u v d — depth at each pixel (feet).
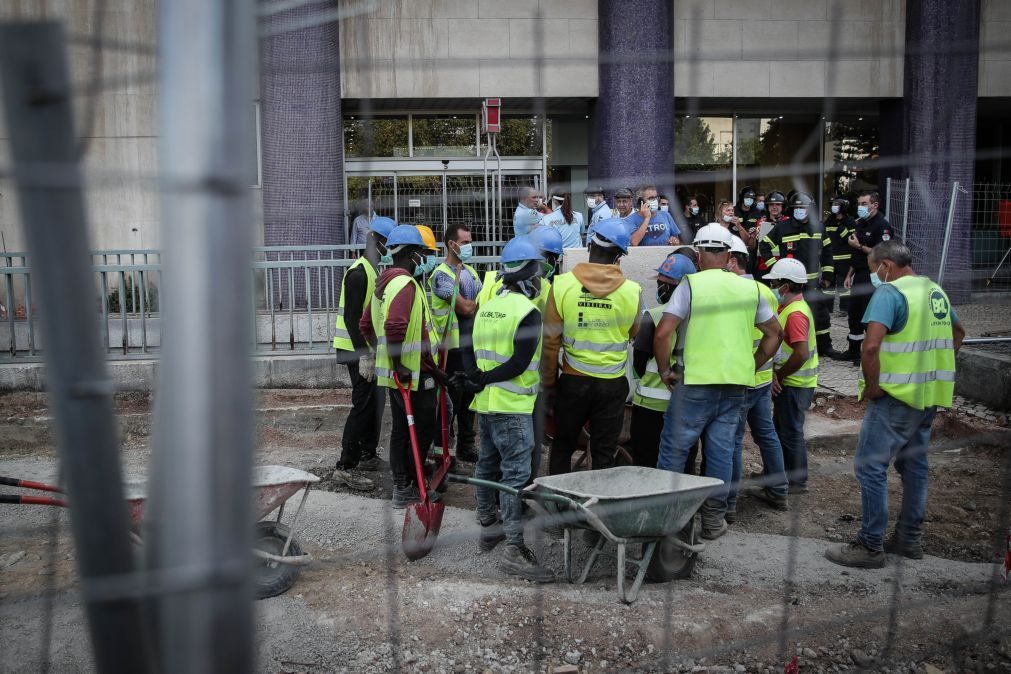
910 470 15.92
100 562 3.35
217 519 2.90
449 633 12.75
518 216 21.48
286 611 13.25
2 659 10.79
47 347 3.22
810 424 24.44
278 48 25.14
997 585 13.61
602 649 12.46
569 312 15.65
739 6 38.09
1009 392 24.29
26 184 2.81
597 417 15.89
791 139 41.14
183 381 2.86
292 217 25.70
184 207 2.85
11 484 11.32
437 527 15.48
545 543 16.81
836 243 31.17
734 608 13.76
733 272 17.26
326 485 19.67
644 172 36.27
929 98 37.29
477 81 34.45
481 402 15.25
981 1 38.55
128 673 3.39
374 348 18.95
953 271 31.94
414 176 34.73
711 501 16.56
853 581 15.01
